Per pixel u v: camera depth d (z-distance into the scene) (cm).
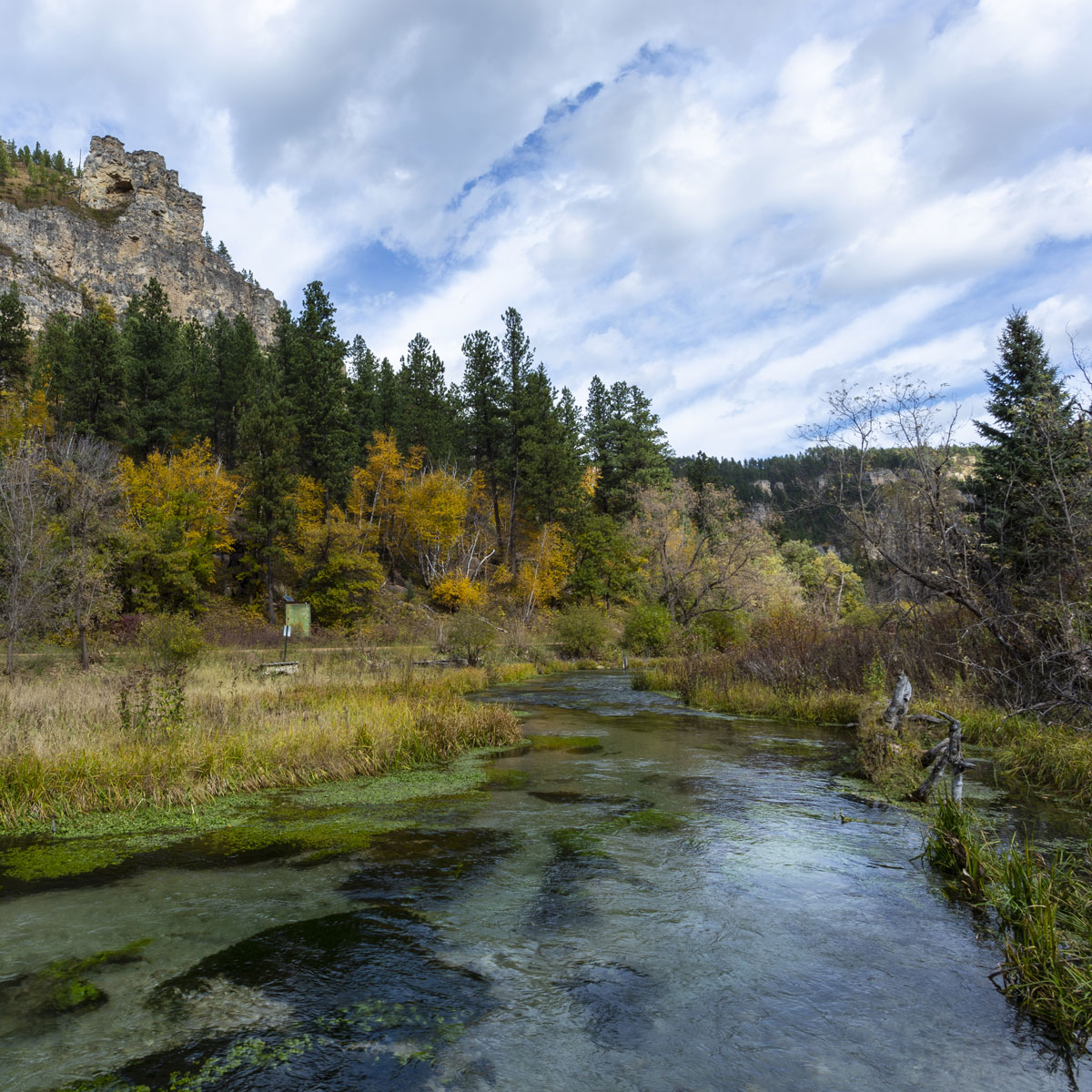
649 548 4712
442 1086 304
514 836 695
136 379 4941
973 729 1143
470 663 2672
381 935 467
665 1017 366
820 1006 379
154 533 3678
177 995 388
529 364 5659
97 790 802
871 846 661
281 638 3453
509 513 6253
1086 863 560
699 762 1075
